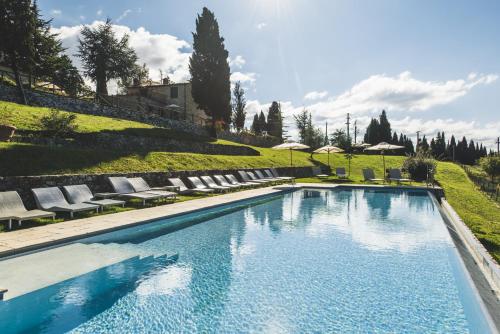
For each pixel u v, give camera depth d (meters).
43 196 9.15
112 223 8.50
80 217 9.20
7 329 4.22
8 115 15.48
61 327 4.31
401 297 5.35
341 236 9.18
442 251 7.82
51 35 25.00
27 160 11.04
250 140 43.00
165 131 24.02
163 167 16.22
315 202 15.65
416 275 6.28
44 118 15.34
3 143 11.45
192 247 7.98
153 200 12.85
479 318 4.62
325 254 7.55
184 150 22.89
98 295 5.24
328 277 6.18
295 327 4.43
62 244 7.01
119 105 30.67
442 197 18.25
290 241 8.63
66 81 28.67
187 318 4.63
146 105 34.34
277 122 65.31
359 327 4.44
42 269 6.07
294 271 6.47
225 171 19.09
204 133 33.31
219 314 4.76
